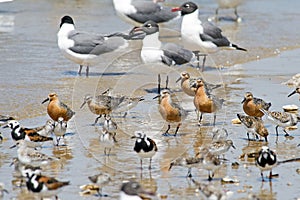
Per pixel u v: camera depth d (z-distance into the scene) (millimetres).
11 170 13391
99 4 34188
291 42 26938
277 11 33969
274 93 19453
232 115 17297
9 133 15594
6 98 18203
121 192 11148
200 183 12508
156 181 13031
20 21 29516
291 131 16266
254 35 28031
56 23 29312
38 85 19641
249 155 14258
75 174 13258
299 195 12367
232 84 20375
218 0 31125
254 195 11711
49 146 14906
